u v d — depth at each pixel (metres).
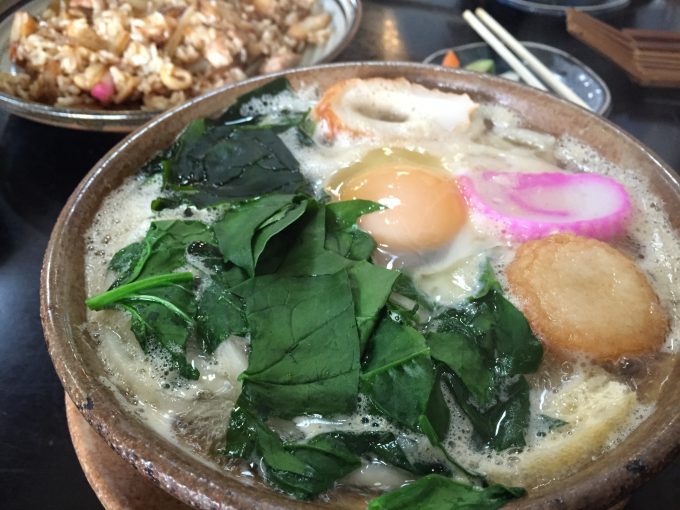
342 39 0.34
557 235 0.18
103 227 0.19
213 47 0.32
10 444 0.21
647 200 0.20
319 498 0.14
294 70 0.24
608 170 0.21
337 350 0.15
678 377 0.15
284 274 0.16
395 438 0.15
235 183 0.21
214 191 0.20
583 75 0.35
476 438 0.15
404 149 0.22
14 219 0.28
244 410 0.15
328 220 0.18
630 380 0.16
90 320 0.16
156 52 0.32
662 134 0.33
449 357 0.15
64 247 0.17
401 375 0.15
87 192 0.18
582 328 0.16
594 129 0.21
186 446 0.14
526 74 0.34
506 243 0.19
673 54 0.36
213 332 0.16
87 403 0.14
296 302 0.16
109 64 0.32
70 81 0.31
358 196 0.20
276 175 0.21
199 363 0.16
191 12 0.34
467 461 0.14
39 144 0.31
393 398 0.15
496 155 0.22
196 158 0.21
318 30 0.37
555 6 0.42
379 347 0.15
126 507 0.16
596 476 0.12
